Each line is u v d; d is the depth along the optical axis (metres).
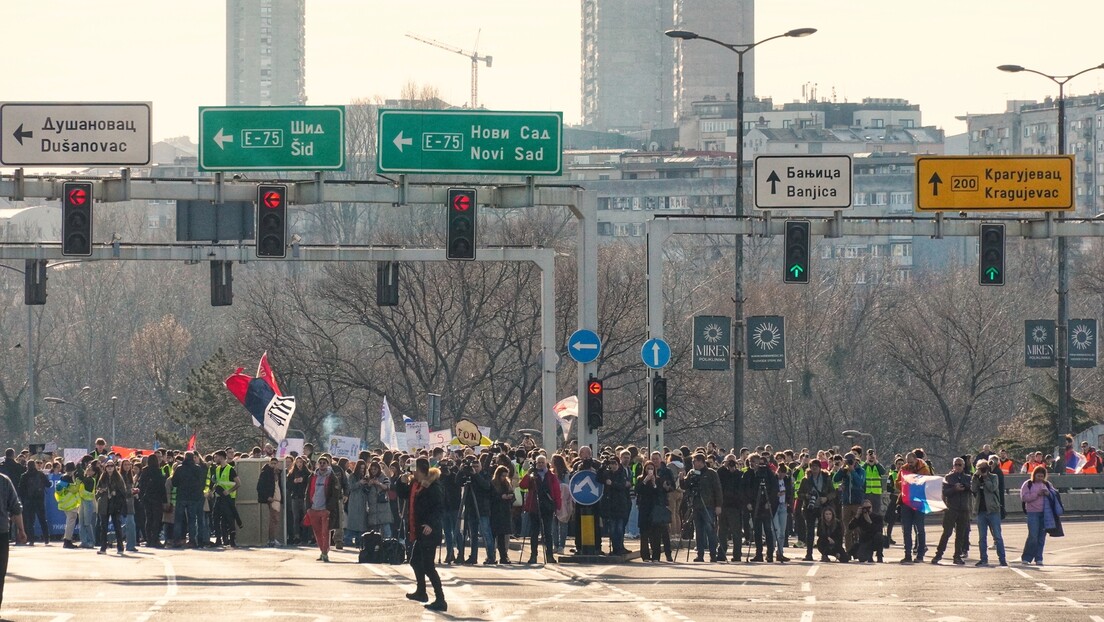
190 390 158.00
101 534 68.69
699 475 62.53
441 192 72.38
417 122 71.75
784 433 182.38
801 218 74.56
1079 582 52.81
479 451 78.94
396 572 55.38
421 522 43.47
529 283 152.12
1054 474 100.38
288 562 60.91
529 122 72.19
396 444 91.06
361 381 149.00
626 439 144.25
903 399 186.62
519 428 156.88
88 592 47.28
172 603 43.78
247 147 71.56
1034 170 76.06
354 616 40.62
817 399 184.62
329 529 67.19
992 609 44.00
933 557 65.06
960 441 181.75
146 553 67.88
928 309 192.75
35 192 69.88
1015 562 63.72
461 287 149.25
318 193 71.56
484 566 58.34
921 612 43.06
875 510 65.62
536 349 154.62
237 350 165.62
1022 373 190.12
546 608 43.06
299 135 71.62
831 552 65.12
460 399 147.50
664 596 46.91
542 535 67.31
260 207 70.31
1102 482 101.56
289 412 77.19
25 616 40.16
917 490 63.75
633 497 73.88
